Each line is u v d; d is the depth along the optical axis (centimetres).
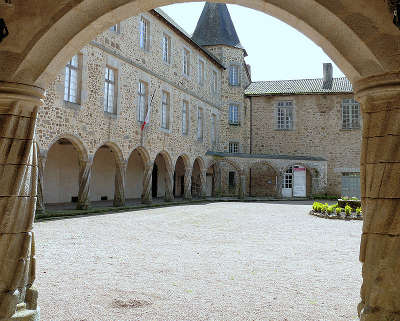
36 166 317
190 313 363
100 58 1311
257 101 2728
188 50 2053
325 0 265
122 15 300
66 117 1145
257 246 731
